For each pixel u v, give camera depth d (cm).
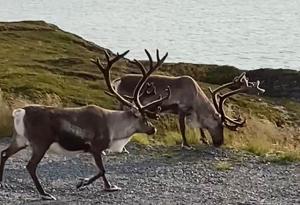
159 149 1758
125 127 1401
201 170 1557
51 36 5106
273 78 4006
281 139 2283
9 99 2272
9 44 4625
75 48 4712
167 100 1822
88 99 2598
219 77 4144
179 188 1395
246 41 14738
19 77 2936
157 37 15625
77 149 1359
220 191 1377
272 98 3569
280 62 11256
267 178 1502
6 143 1772
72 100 2552
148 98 1812
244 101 3128
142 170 1542
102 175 1366
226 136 1964
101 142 1370
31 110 1323
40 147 1318
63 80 3025
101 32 16988
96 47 4897
